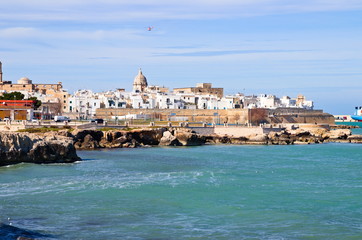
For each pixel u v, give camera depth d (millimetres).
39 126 149500
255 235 49531
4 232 45312
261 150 138250
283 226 52781
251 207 60281
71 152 97312
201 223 53312
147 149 135125
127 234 48719
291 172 88938
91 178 77375
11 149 88438
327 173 88375
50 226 50438
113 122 190500
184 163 100062
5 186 69625
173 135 153125
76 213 55812
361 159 114750
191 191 68188
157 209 58531
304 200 64375
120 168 90062
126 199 62906
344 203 63094
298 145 164125
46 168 87000
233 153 126250
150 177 79188
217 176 81188
